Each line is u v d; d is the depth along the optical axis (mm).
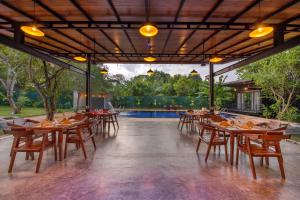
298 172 3209
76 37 5426
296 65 7582
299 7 3492
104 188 2619
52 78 7488
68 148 4523
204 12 3787
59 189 2580
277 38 4301
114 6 3580
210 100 8562
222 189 2625
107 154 4117
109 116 7680
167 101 17406
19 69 9750
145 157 3938
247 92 13867
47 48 6672
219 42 5793
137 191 2549
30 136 3408
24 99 13328
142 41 5801
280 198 2412
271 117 9766
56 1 3402
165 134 6398
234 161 3740
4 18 4105
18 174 3033
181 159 3834
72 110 14000
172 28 4320
